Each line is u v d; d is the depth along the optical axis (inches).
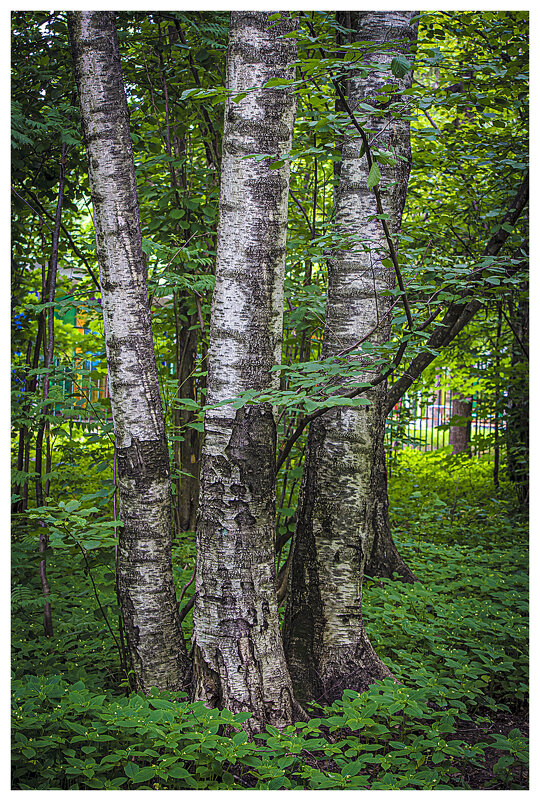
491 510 291.3
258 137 110.0
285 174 113.3
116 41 117.9
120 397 116.7
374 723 104.1
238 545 111.0
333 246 128.1
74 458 221.3
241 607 111.1
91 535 106.2
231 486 110.7
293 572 135.7
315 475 133.3
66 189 190.4
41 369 141.6
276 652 113.8
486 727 134.7
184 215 188.7
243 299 111.2
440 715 116.5
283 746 98.5
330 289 138.0
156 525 116.7
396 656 149.5
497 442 305.6
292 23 110.9
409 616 154.7
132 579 115.9
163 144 200.8
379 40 134.1
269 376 113.3
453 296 123.0
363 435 130.9
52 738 97.5
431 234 223.8
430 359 196.2
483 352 338.3
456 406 457.4
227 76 112.7
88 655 132.9
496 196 234.2
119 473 117.3
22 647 132.9
